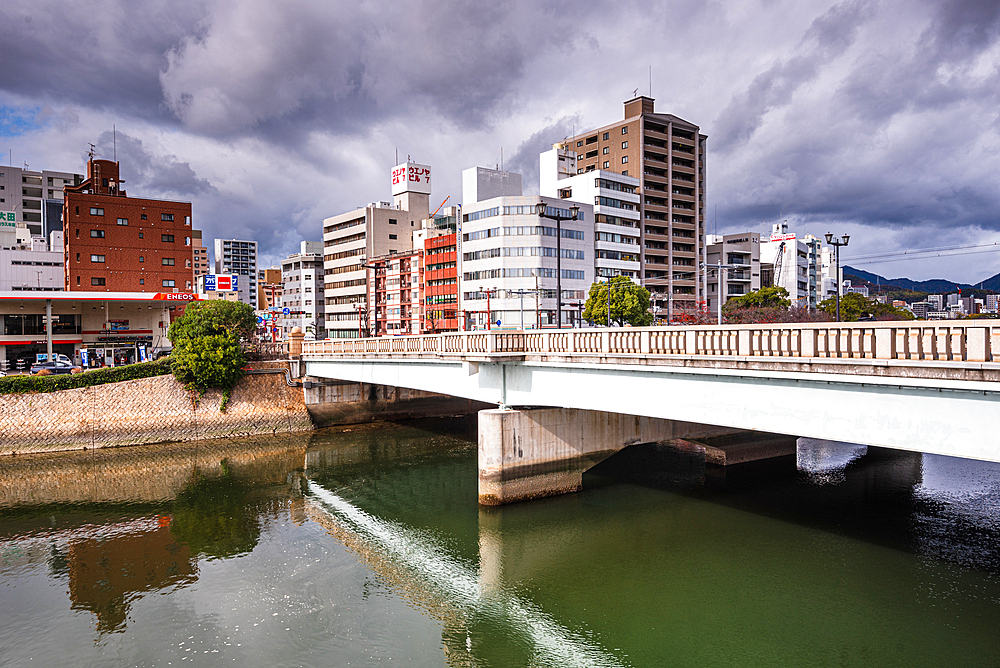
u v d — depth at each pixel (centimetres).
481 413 2895
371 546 2653
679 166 11531
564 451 3020
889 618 1902
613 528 2670
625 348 2384
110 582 2325
